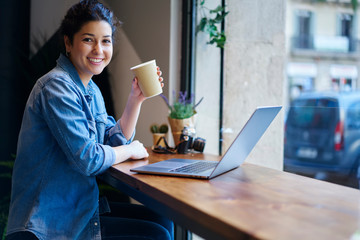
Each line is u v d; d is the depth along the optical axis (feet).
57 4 9.98
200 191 3.27
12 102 10.78
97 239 4.41
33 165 4.33
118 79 9.24
